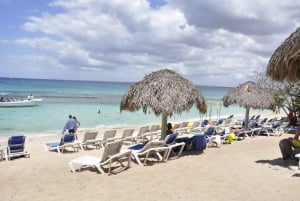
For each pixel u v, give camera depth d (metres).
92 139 11.06
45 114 24.75
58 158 9.09
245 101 13.89
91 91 78.88
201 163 7.92
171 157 8.73
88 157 7.64
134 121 23.09
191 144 9.69
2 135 15.02
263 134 14.48
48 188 6.00
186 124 15.89
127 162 7.98
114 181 6.37
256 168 7.35
